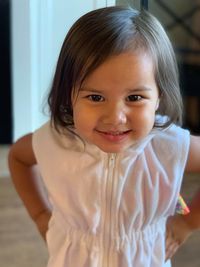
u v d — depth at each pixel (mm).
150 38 579
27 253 1425
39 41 935
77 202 708
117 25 566
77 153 699
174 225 812
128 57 554
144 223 717
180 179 712
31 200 852
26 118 1971
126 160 686
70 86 601
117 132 588
